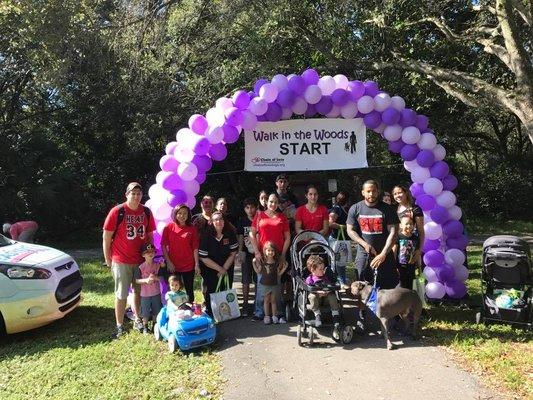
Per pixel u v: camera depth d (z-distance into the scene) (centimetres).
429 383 454
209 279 657
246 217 729
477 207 2367
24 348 586
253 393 445
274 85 696
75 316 714
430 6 1244
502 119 2506
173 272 634
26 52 1398
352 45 1391
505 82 1354
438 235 698
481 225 2147
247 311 685
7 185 1717
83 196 1872
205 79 1419
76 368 516
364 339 574
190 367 507
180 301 573
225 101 691
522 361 495
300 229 675
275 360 518
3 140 1725
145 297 623
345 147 739
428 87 1377
